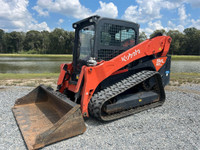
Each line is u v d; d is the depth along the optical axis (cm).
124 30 481
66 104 383
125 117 452
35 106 490
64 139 342
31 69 2247
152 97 516
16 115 427
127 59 459
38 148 307
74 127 345
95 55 429
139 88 502
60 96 424
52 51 10269
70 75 520
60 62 3544
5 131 375
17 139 344
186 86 885
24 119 406
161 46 549
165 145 325
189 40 9050
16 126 398
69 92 511
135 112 469
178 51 9219
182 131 380
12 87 843
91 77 398
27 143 309
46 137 311
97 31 427
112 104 425
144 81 498
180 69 2209
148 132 374
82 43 489
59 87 501
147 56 531
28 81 1033
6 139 343
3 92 731
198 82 995
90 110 406
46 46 10712
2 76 1252
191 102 589
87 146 321
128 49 493
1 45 11094
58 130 325
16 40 11125
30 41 11262
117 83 451
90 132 372
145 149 313
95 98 404
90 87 399
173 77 1218
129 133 369
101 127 395
